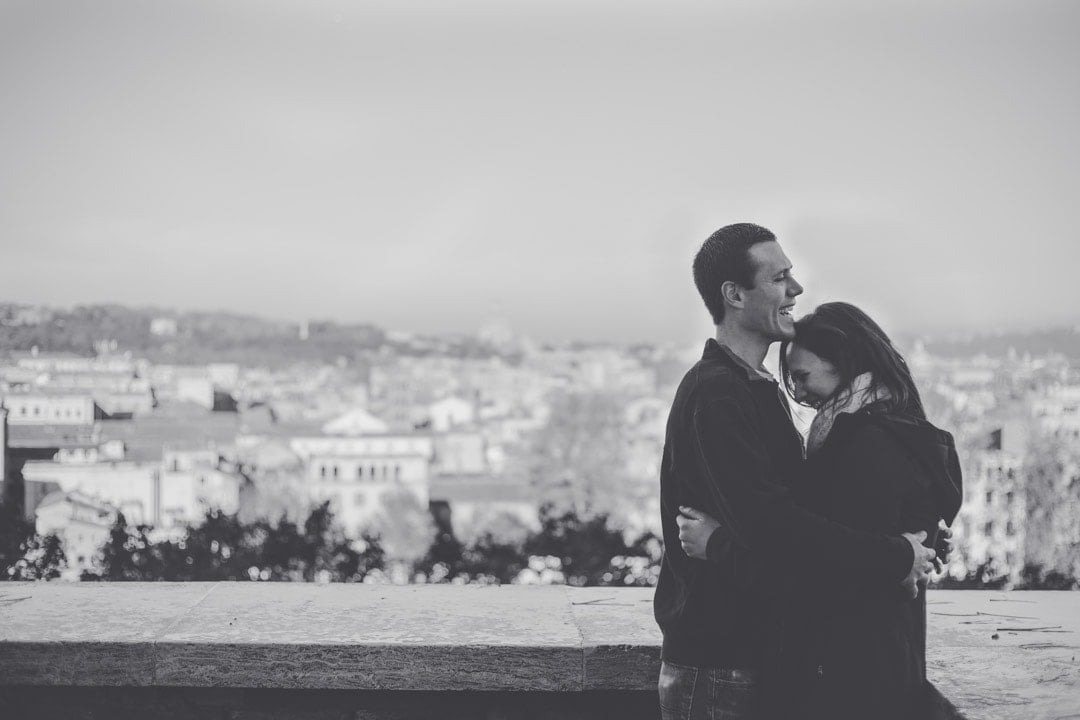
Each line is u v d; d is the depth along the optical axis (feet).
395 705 10.24
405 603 11.53
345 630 10.37
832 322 8.10
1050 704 8.25
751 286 8.03
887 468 7.42
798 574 7.40
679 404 7.93
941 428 7.84
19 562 23.31
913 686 7.80
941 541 8.12
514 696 10.23
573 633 10.27
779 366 8.52
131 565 25.12
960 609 11.55
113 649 9.97
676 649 8.04
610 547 34.30
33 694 10.19
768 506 7.14
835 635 7.65
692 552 7.79
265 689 10.25
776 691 7.80
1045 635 10.39
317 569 29.55
